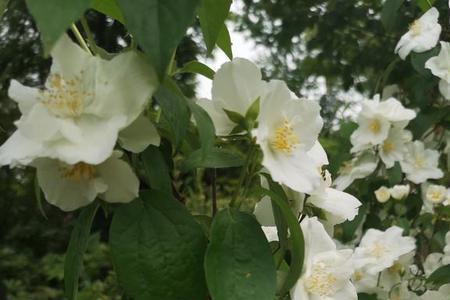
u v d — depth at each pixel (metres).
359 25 0.85
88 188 0.17
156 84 0.16
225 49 0.23
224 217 0.19
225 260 0.18
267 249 0.18
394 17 0.52
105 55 0.19
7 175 1.02
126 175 0.17
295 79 0.99
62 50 0.17
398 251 0.45
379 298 0.46
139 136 0.17
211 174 0.22
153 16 0.14
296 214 0.22
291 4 0.91
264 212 0.24
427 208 0.54
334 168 0.54
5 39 1.02
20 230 1.06
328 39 0.87
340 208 0.23
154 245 0.18
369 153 0.53
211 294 0.17
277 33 0.93
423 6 0.54
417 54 0.52
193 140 0.21
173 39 0.14
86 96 0.16
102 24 0.77
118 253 0.18
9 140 0.17
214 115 0.20
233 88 0.20
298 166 0.19
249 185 0.20
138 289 0.18
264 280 0.18
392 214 0.55
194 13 0.14
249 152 0.19
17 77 1.03
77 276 0.19
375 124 0.52
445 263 0.45
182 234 0.18
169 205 0.18
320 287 0.22
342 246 0.51
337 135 0.78
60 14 0.13
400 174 0.53
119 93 0.16
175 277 0.18
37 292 0.99
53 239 1.09
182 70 0.22
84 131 0.16
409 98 0.59
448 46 0.50
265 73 1.01
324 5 0.90
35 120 0.16
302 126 0.20
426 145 0.59
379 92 0.69
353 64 0.84
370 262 0.44
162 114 0.20
